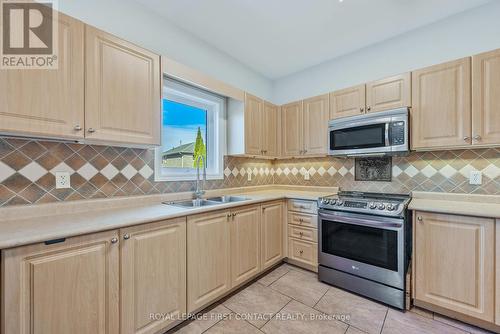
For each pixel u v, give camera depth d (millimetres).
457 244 1623
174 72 1868
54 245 1067
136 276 1353
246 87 3041
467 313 1582
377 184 2535
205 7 1947
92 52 1372
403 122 2020
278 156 3094
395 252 1837
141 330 1371
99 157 1677
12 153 1321
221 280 1892
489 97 1692
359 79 2662
